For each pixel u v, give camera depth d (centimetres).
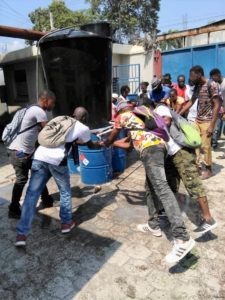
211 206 409
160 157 301
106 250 326
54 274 294
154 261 304
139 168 571
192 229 354
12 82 1145
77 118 373
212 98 461
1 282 288
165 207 290
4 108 1192
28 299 266
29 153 382
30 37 875
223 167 560
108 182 507
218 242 328
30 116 369
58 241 348
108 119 540
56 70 500
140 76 1295
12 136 379
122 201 438
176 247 282
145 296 260
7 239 358
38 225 384
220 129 691
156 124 308
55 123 339
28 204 336
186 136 321
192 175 325
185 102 543
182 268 291
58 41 478
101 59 499
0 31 794
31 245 343
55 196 466
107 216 397
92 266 302
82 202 441
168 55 998
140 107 325
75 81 499
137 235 350
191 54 923
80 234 359
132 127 316
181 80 668
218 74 596
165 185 293
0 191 507
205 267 291
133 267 296
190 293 260
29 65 1034
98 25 491
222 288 264
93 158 484
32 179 338
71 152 393
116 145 361
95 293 267
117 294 264
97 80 505
